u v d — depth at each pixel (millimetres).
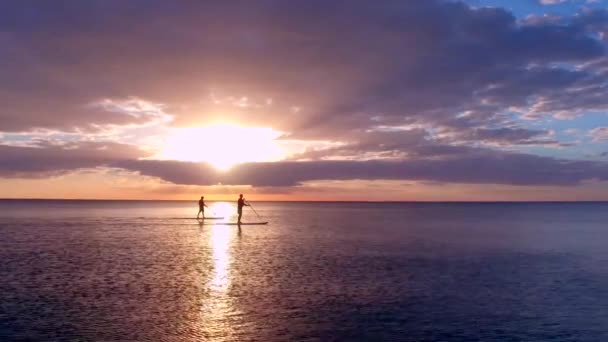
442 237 53031
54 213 117125
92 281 23719
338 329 16344
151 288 22125
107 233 52125
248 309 18625
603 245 45156
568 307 19703
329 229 64062
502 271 28578
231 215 113812
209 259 31609
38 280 23953
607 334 16188
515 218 112000
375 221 89938
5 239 45188
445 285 24000
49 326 16109
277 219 94188
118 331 15656
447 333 16109
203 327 16234
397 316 18062
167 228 60156
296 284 23609
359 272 27438
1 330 15656
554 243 47062
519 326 16984
